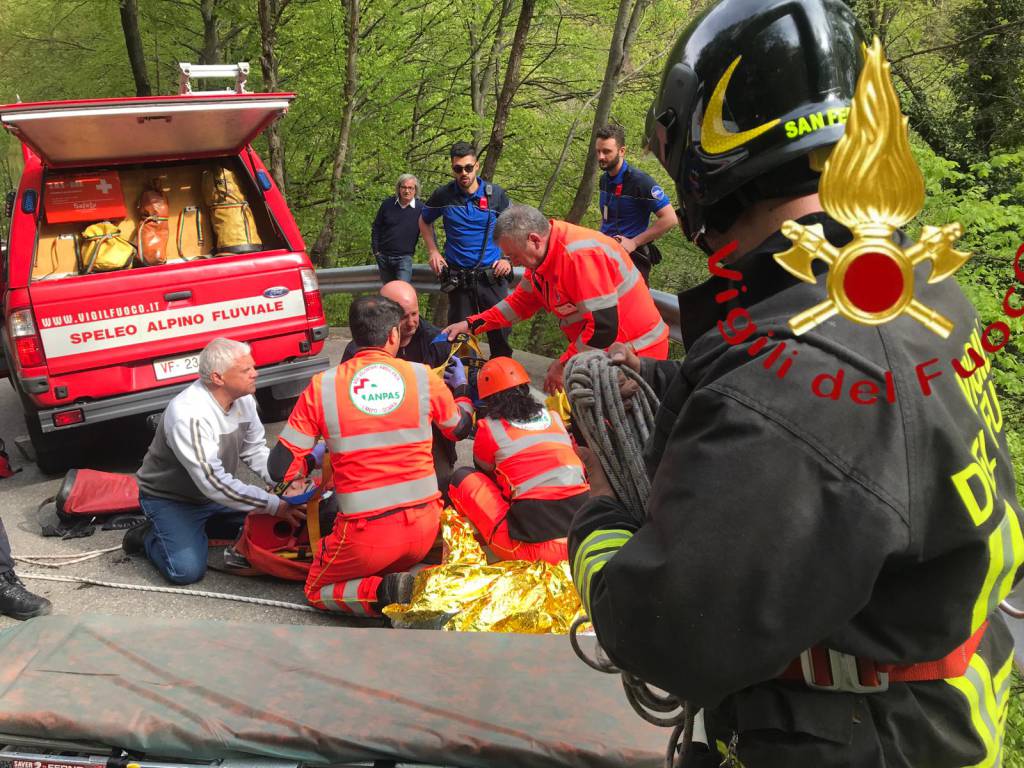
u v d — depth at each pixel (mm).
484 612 3520
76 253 6238
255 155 6555
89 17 19641
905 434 982
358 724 2393
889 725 1128
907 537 967
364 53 16531
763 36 1083
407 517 3877
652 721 1461
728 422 995
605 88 13164
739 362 1042
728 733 1231
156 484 4340
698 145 1134
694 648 980
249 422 4719
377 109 17625
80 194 6164
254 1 17219
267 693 2545
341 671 2648
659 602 993
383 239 9391
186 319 5871
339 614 4102
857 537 946
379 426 3836
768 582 950
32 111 5039
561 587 3611
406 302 5477
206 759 2432
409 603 3643
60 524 5070
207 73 6469
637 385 1479
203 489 4188
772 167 1069
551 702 2459
